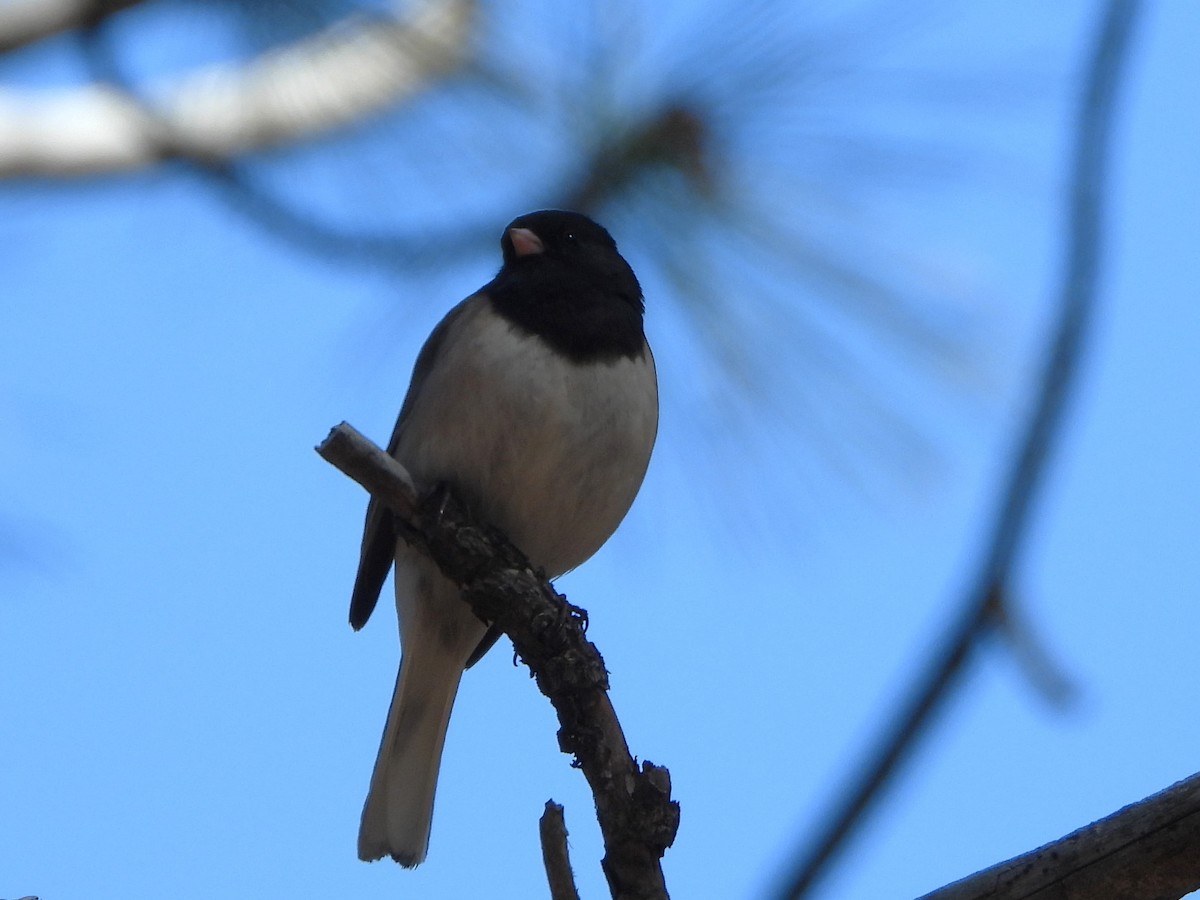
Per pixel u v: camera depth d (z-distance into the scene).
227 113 7.57
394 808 7.27
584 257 7.30
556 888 4.76
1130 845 4.62
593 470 7.17
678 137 7.09
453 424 7.09
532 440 7.05
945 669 4.03
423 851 7.21
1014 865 4.73
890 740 3.98
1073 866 4.67
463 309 7.46
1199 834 4.56
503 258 7.62
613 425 7.14
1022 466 4.12
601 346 7.18
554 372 7.07
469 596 5.82
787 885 3.91
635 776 5.27
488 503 7.23
